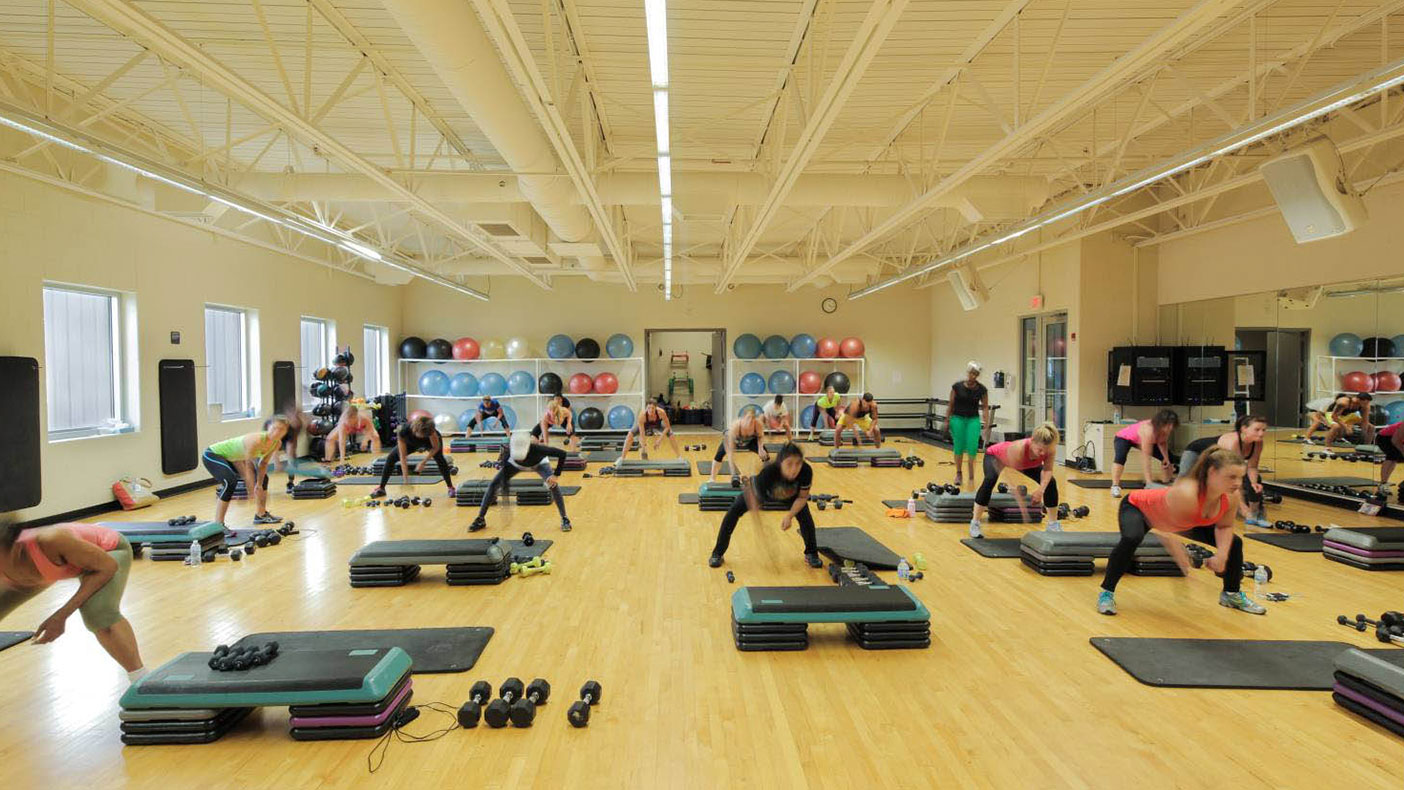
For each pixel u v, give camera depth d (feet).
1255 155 23.93
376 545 15.14
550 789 7.53
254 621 12.63
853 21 14.96
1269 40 16.12
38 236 19.63
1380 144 19.84
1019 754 8.13
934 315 48.01
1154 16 14.83
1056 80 18.13
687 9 14.39
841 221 29.66
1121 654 10.80
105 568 8.68
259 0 13.17
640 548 17.56
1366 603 13.24
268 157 25.20
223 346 29.27
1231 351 26.32
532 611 13.03
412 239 39.55
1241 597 12.87
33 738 8.68
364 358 41.11
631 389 48.16
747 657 10.95
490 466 32.65
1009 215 22.89
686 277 41.01
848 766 7.91
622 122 21.08
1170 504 12.15
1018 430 36.22
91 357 22.33
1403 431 19.93
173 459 25.20
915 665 10.63
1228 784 7.55
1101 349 30.40
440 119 21.12
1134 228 30.19
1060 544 15.17
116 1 9.66
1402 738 8.44
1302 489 23.68
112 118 21.03
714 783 7.60
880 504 23.25
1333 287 21.75
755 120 20.88
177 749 8.39
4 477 18.42
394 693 8.93
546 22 12.82
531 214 27.25
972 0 14.15
